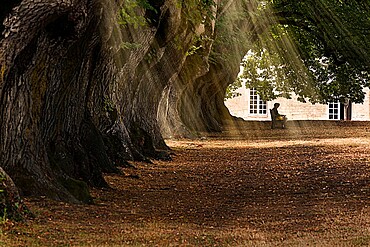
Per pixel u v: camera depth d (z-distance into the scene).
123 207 14.81
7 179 11.53
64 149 16.80
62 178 14.77
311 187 19.11
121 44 20.19
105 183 17.73
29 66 13.23
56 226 11.47
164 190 18.45
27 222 11.45
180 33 27.89
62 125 16.58
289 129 59.72
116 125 23.69
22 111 13.59
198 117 51.28
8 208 11.34
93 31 15.36
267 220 13.16
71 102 16.97
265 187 19.47
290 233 11.31
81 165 17.25
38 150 14.18
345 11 31.23
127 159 24.25
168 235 11.09
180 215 13.95
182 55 29.39
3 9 11.32
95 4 13.43
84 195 14.84
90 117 19.58
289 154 32.25
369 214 13.47
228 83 57.00
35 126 14.02
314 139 45.75
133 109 27.61
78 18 12.71
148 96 29.80
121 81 24.70
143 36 22.78
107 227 11.80
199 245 10.12
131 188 18.34
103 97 22.72
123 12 18.11
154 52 26.34
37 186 13.82
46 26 12.90
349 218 12.98
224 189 19.09
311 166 25.69
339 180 20.56
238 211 14.59
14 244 9.73
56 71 15.22
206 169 24.98
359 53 32.25
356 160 27.89
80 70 17.16
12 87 13.30
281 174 23.17
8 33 11.49
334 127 63.34
